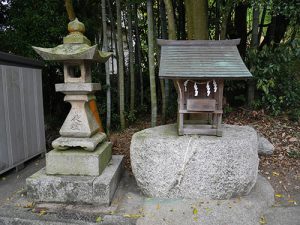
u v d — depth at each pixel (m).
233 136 2.84
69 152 2.93
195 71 2.57
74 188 2.71
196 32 4.04
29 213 2.58
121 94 5.38
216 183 2.67
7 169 3.61
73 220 2.47
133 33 6.72
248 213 2.51
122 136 5.09
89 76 3.07
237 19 6.10
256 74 4.82
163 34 5.54
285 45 4.72
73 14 4.61
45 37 5.57
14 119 3.78
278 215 2.55
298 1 4.20
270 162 3.81
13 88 3.76
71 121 3.02
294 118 4.80
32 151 4.23
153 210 2.57
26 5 5.80
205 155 2.62
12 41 5.55
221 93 2.71
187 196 2.73
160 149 2.69
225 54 2.79
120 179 3.37
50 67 6.04
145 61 6.98
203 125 2.91
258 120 4.92
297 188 3.15
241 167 2.66
